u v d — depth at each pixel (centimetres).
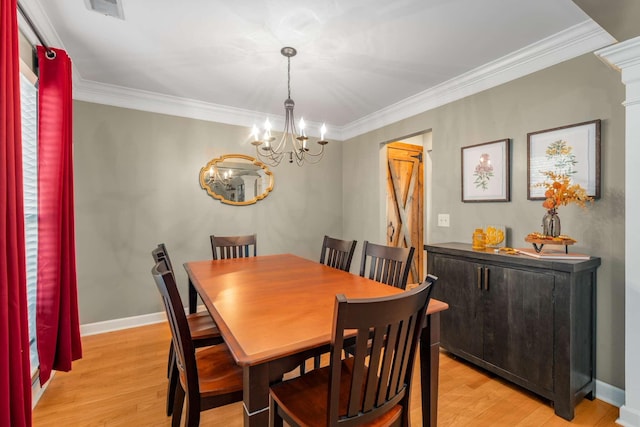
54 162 190
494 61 235
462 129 270
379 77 264
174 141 320
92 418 169
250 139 361
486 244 229
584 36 192
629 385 163
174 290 113
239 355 91
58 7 173
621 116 180
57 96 192
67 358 199
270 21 187
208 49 220
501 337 199
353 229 413
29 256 189
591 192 190
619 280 180
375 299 86
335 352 85
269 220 375
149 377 211
